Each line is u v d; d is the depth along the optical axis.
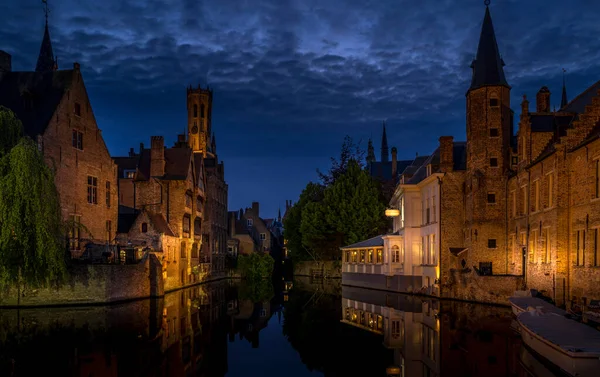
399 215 50.38
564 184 27.81
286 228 76.44
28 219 27.41
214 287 52.19
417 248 44.19
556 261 27.84
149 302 34.59
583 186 26.34
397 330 24.59
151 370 16.31
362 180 62.78
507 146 36.22
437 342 20.92
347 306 34.59
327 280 65.38
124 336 21.62
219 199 69.38
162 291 38.44
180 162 51.22
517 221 34.06
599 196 24.75
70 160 38.69
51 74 39.44
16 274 27.61
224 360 18.53
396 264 44.97
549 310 22.55
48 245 27.95
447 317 27.69
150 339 21.27
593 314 19.48
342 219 61.88
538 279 30.58
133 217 47.78
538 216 30.59
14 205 27.02
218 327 25.58
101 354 18.25
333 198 64.19
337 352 20.03
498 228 35.75
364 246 50.81
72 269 32.12
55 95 38.25
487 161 36.03
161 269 38.44
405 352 19.80
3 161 27.36
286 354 19.72
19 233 27.14
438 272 38.00
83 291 32.31
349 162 65.31
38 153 28.05
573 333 17.34
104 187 43.56
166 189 49.25
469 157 37.09
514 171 35.47
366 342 21.98
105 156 43.88
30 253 27.56
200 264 57.28
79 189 39.78
